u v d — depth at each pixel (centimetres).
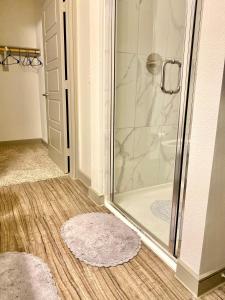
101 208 201
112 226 171
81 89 232
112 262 136
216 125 95
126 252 145
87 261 136
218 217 109
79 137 250
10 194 222
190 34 109
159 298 114
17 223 175
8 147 402
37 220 179
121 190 221
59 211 193
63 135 268
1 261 133
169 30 204
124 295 115
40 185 244
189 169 111
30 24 399
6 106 408
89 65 207
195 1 104
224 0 85
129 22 190
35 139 445
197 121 103
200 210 107
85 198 218
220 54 89
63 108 257
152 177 234
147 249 150
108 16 176
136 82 206
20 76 407
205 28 94
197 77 100
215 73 92
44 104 400
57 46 253
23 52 397
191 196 112
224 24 86
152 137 225
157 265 136
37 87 425
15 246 148
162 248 148
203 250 110
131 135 214
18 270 127
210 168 100
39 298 111
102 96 189
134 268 133
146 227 172
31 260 135
